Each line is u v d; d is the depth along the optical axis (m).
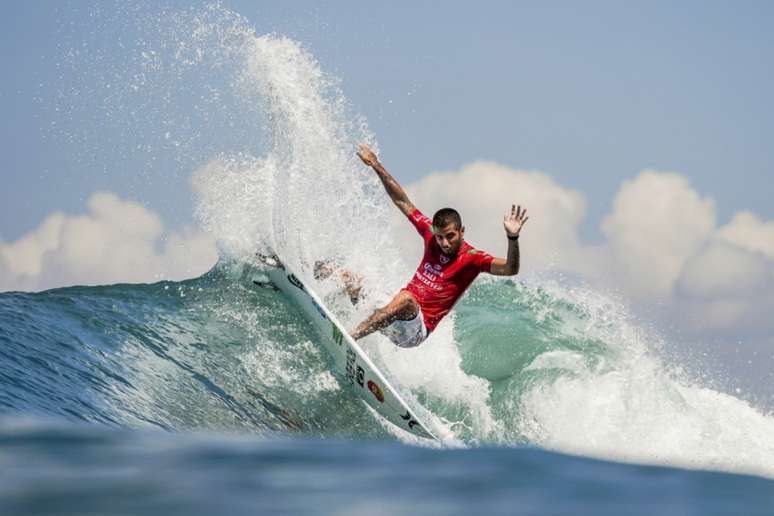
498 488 10.17
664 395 31.62
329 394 27.95
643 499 10.05
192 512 8.60
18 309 26.44
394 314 27.83
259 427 23.55
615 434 30.45
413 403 29.45
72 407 18.62
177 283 33.44
